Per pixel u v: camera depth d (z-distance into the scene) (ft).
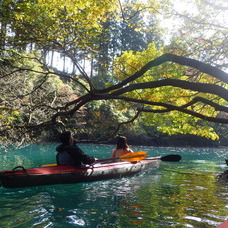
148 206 14.28
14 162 31.01
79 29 19.72
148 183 20.88
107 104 72.43
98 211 13.17
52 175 18.02
